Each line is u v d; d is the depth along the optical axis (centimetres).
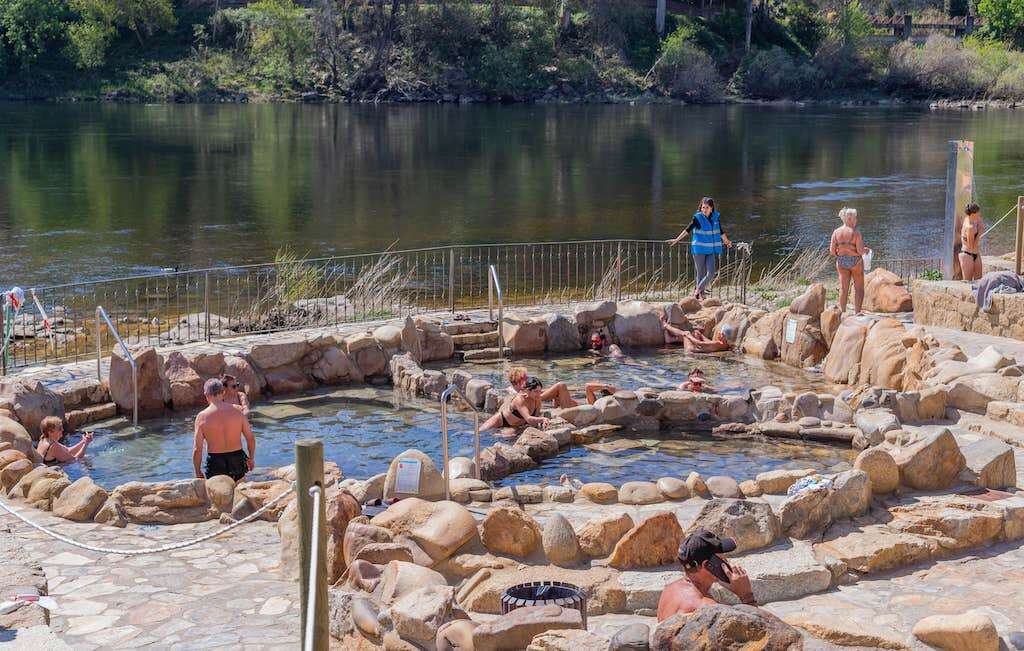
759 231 3144
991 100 8906
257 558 833
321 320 1820
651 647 518
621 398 1302
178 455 1204
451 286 1814
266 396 1468
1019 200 1598
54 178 4141
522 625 600
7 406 1230
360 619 672
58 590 764
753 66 9331
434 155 5141
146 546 866
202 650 665
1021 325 1452
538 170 4616
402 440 1260
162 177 4228
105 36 9181
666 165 4809
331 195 3822
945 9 12050
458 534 776
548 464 1166
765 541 784
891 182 4234
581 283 2400
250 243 2895
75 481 1013
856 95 9275
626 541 766
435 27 9188
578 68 9100
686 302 1808
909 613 702
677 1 10262
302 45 9150
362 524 774
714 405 1306
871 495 862
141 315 1975
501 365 1614
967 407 1213
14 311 1470
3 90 8694
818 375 1532
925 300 1602
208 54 9231
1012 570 774
